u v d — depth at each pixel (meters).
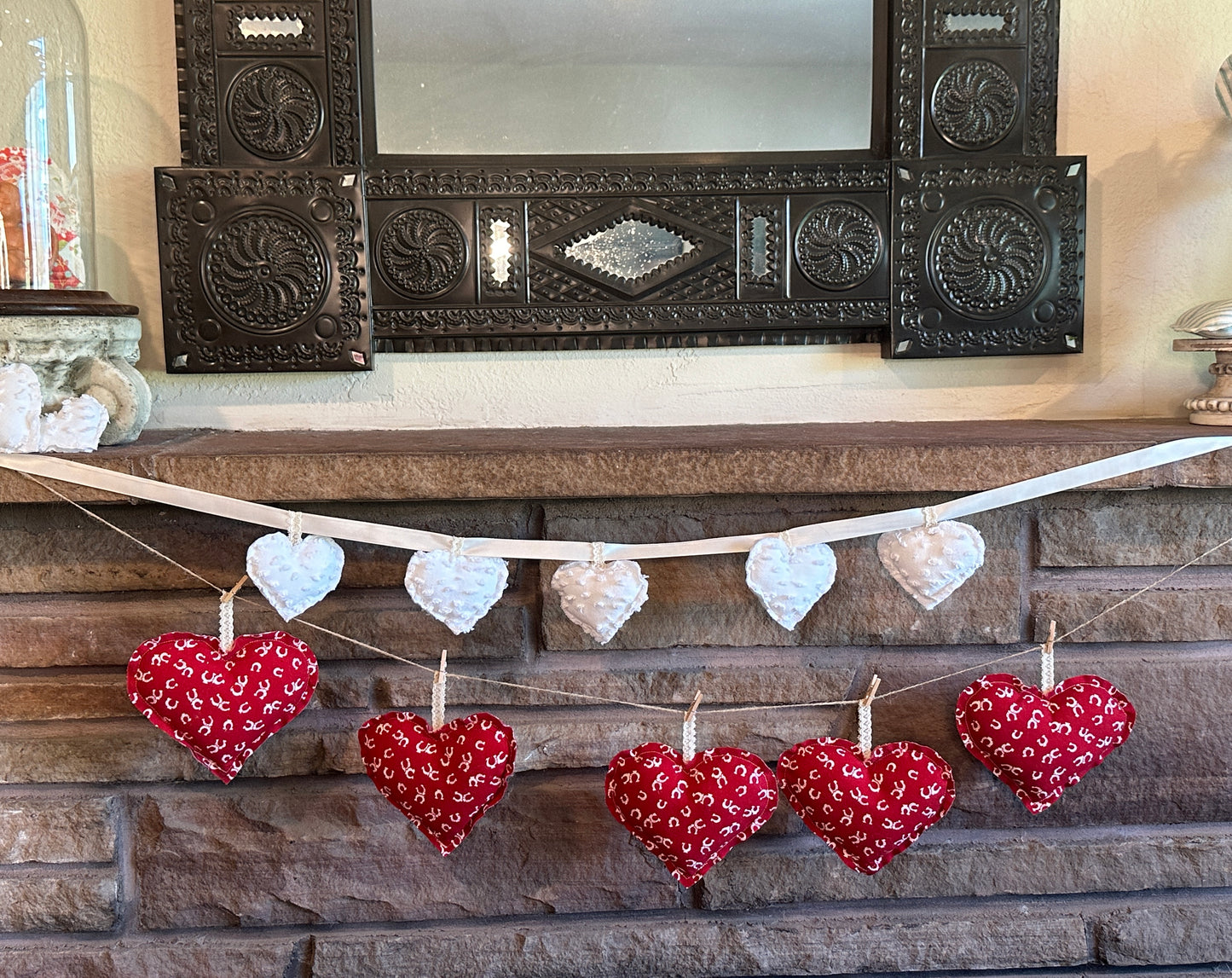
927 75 1.19
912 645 1.08
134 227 1.18
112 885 1.05
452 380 1.23
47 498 0.96
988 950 1.09
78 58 1.10
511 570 1.06
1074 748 1.00
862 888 1.09
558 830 1.07
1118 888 1.10
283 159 1.16
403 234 1.18
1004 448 0.98
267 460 0.97
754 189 1.19
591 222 1.19
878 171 1.19
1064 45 1.22
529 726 1.06
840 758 1.00
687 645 1.07
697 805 0.96
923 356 1.21
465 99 1.18
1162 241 1.24
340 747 1.05
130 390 1.03
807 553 0.97
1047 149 1.21
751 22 1.19
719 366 1.24
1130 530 1.06
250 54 1.14
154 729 1.05
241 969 1.06
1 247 1.01
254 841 1.06
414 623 1.05
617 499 1.04
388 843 1.07
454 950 1.07
